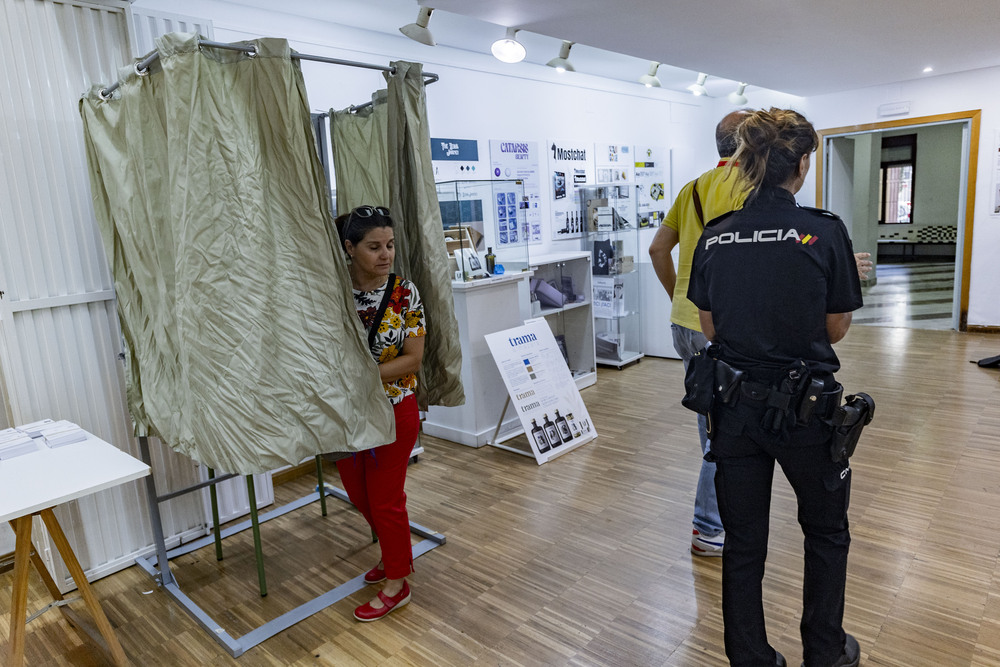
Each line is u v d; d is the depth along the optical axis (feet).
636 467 11.88
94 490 5.93
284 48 6.07
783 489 10.63
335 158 10.15
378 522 7.63
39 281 8.30
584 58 18.56
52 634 7.89
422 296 8.37
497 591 8.15
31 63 8.07
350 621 7.72
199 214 6.15
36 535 8.80
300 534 10.16
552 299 16.70
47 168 8.30
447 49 16.12
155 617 8.07
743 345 5.41
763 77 19.47
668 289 8.52
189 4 11.46
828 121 23.90
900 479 10.64
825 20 12.85
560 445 12.73
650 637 7.07
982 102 20.53
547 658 6.82
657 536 9.32
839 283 5.16
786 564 8.34
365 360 6.80
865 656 6.51
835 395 5.12
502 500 10.83
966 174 21.13
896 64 18.29
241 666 7.02
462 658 6.92
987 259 21.02
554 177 19.51
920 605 7.32
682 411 14.88
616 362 19.06
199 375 6.39
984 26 13.91
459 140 16.39
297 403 6.44
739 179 5.67
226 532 10.28
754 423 5.37
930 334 21.40
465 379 13.43
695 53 15.64
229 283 6.23
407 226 8.28
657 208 24.39
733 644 5.72
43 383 8.43
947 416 13.42
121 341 9.09
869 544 8.70
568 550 9.05
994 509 9.46
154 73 6.49
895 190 45.98
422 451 13.44
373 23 13.93
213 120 6.08
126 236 7.54
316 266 6.45
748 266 5.34
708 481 8.50
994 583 7.67
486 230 14.03
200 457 6.63
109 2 8.58
